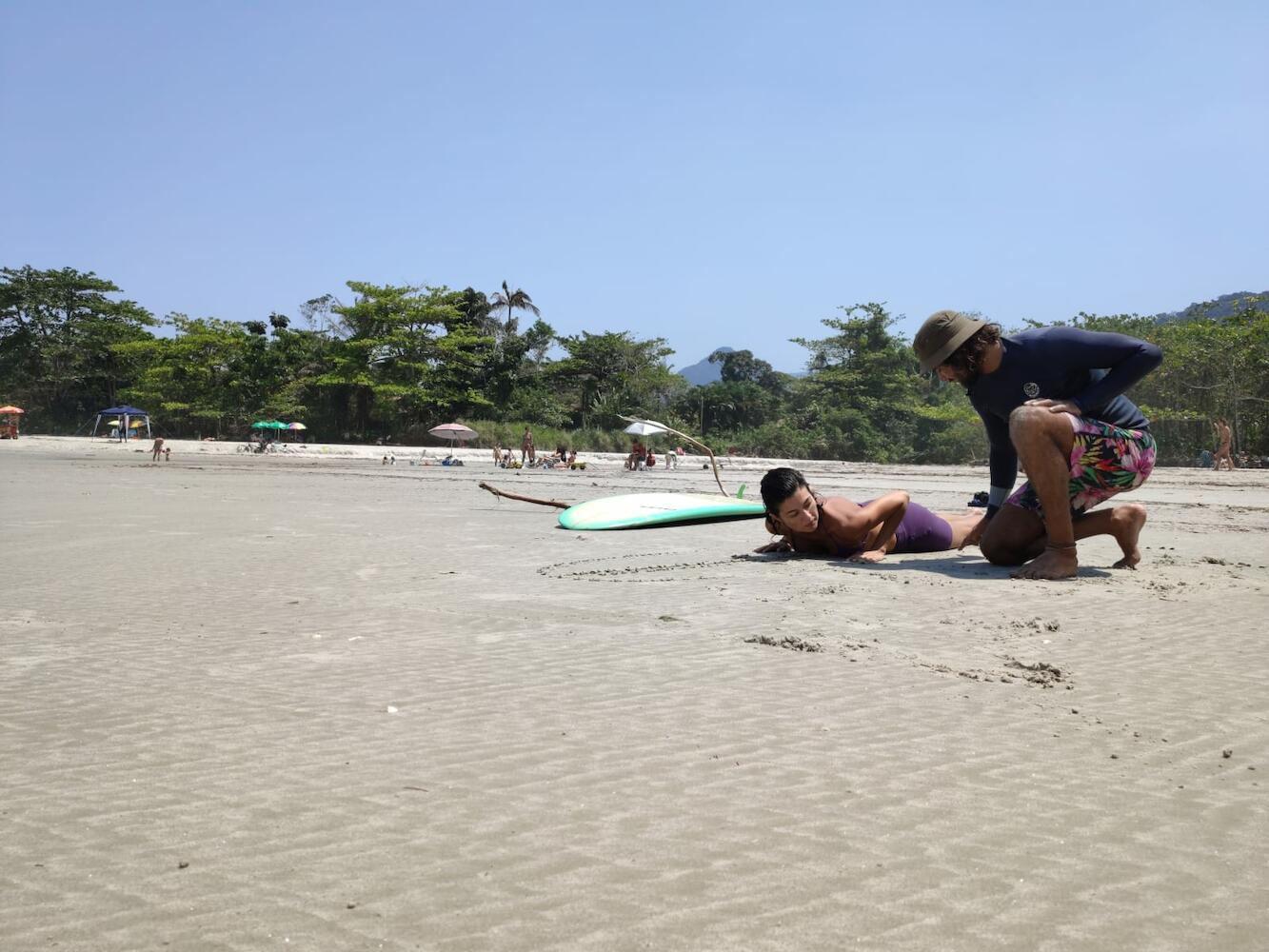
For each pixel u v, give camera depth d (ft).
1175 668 14.99
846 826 8.54
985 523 27.50
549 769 10.14
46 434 280.72
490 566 27.55
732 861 7.79
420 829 8.46
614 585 23.80
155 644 16.96
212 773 10.02
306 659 15.69
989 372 24.80
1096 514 25.71
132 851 7.99
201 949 6.39
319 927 6.67
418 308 276.62
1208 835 8.39
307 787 9.57
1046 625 18.17
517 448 267.39
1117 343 23.72
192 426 273.95
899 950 6.36
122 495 60.64
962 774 10.02
